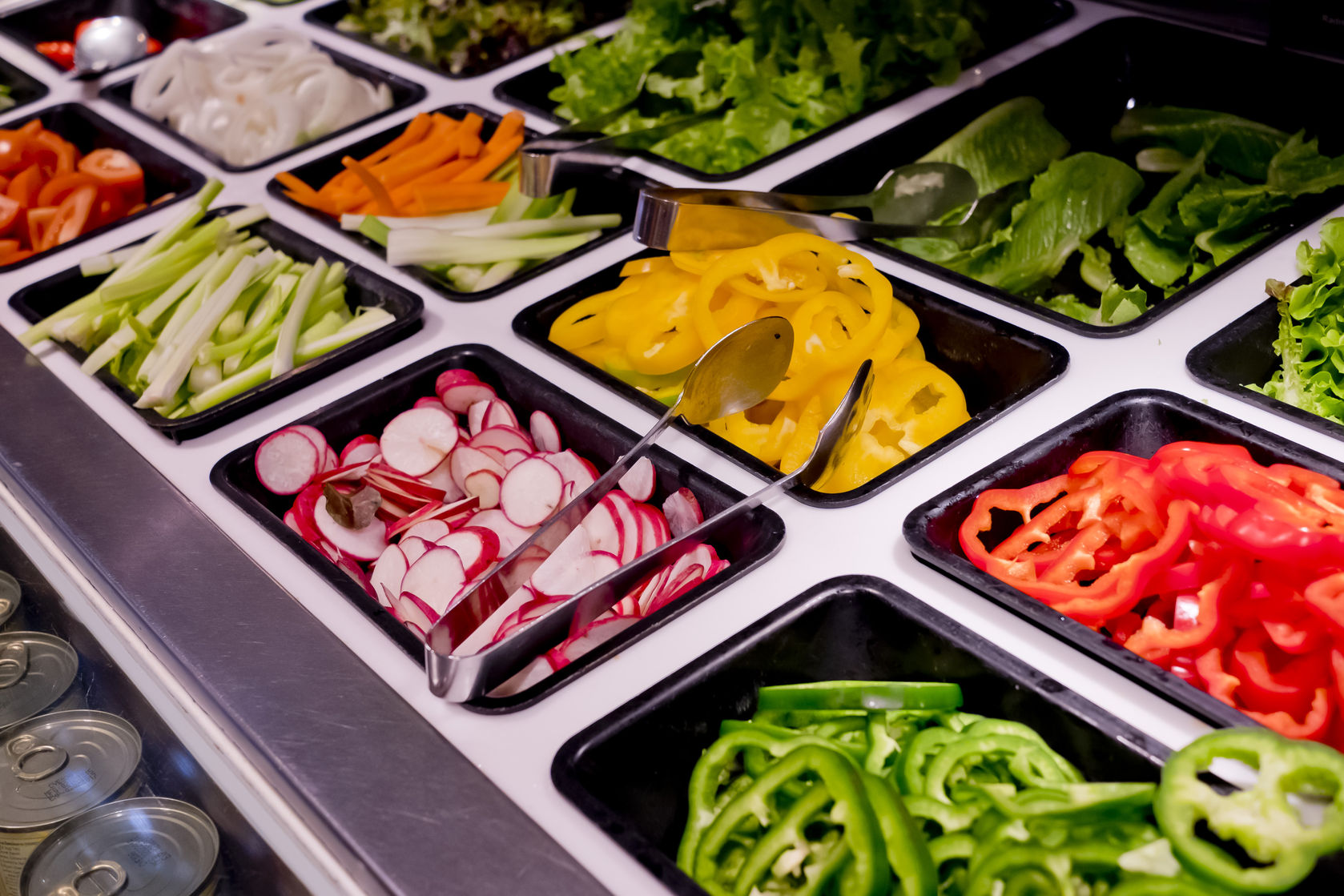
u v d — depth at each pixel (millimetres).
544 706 1134
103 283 1972
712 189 1776
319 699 1178
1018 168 2146
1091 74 2361
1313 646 1113
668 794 1163
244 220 2076
